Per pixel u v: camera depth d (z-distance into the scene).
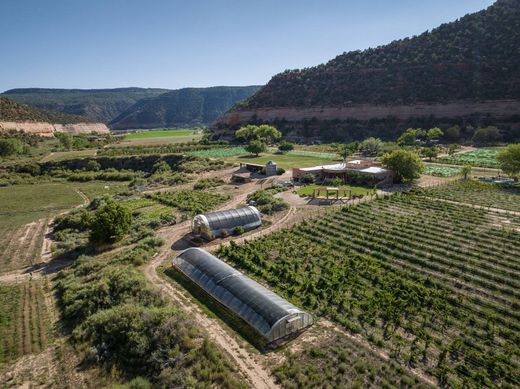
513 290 33.06
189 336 27.36
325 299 33.16
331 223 53.66
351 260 40.28
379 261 40.41
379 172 78.94
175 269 40.56
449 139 144.25
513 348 25.78
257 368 24.41
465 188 72.50
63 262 46.41
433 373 23.48
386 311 30.22
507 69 153.12
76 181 108.12
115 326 28.20
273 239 48.53
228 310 31.92
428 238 46.34
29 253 50.09
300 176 86.81
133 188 90.81
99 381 24.41
